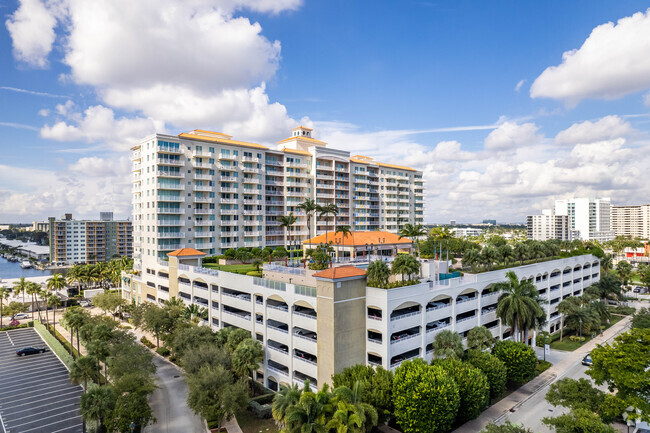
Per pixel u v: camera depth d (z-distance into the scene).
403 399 36.12
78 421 45.19
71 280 120.75
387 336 43.19
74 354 68.88
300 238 120.75
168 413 46.25
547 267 74.81
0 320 93.44
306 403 31.66
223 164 102.44
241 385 42.00
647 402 32.31
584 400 36.22
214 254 99.88
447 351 45.44
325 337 43.75
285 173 117.06
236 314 62.06
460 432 39.78
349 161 133.62
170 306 66.56
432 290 49.25
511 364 48.31
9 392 53.56
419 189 163.62
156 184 90.75
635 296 111.81
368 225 143.12
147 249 94.38
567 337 73.25
